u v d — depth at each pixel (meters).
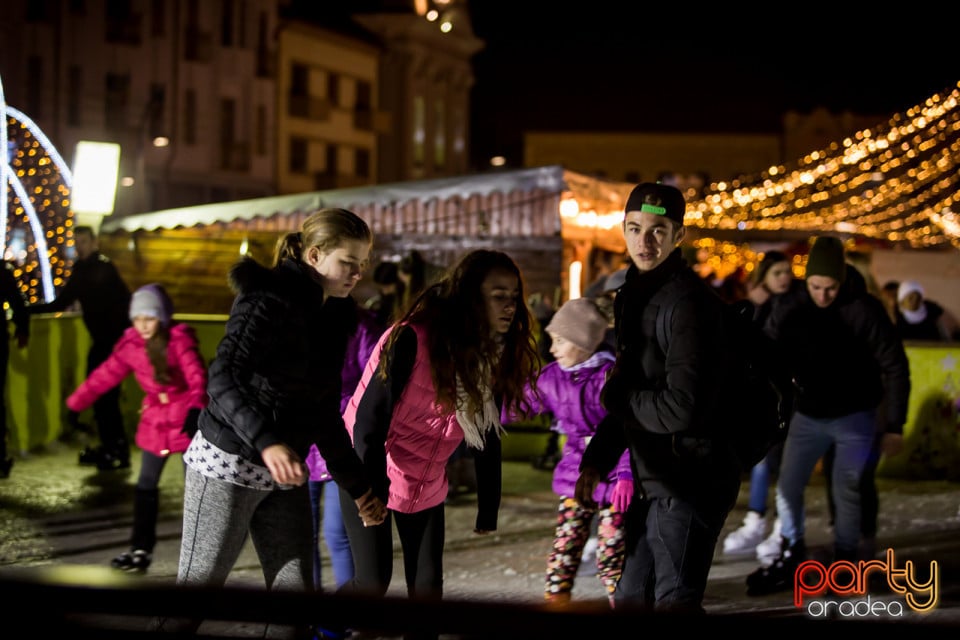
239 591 1.80
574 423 5.29
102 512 8.15
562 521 5.33
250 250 16.72
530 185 13.74
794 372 6.07
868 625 1.65
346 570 5.23
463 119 60.31
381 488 3.91
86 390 6.26
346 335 3.90
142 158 35.34
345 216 3.82
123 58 40.75
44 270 12.39
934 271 20.97
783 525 6.28
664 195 3.77
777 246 25.47
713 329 3.64
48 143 12.73
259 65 45.81
